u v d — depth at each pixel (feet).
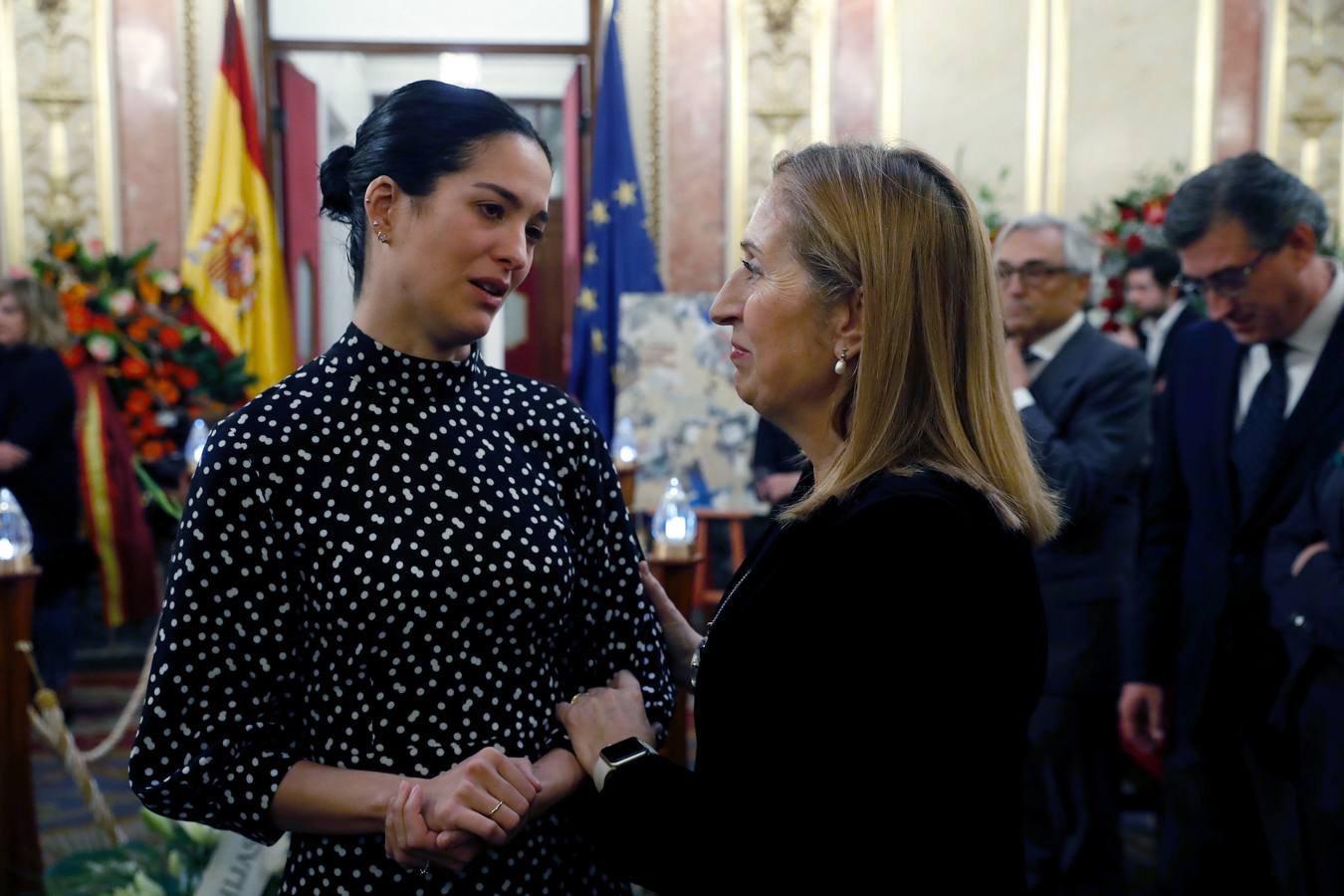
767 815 3.22
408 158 3.84
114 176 17.94
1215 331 7.57
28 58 17.76
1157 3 18.57
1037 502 3.56
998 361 3.61
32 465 12.92
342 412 3.92
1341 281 6.78
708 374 16.11
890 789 3.03
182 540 3.80
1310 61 18.53
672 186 18.66
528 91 24.04
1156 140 18.69
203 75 18.10
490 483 4.04
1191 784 7.48
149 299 16.06
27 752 8.50
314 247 19.75
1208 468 7.38
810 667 3.20
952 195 3.60
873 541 3.18
